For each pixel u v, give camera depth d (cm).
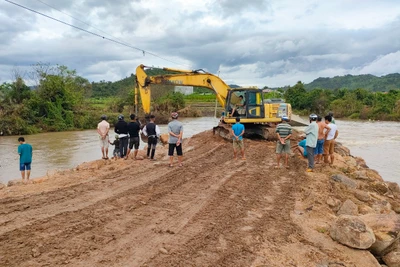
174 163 1241
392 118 5456
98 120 4212
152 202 784
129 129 1316
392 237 628
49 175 1069
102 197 813
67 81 4553
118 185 925
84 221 654
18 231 596
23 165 1247
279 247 579
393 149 2417
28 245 544
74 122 4028
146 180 981
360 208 837
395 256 621
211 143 1748
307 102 7094
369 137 3130
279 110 1811
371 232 609
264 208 763
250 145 1664
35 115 3812
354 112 6231
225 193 862
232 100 1852
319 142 1211
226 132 1777
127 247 550
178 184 941
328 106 6794
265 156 1388
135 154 1328
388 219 672
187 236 598
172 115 1177
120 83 10975
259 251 557
